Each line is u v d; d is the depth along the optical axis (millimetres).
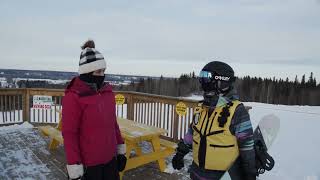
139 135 3955
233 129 1775
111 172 2393
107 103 2346
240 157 1824
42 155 4832
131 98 7383
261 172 1899
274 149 7359
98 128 2242
